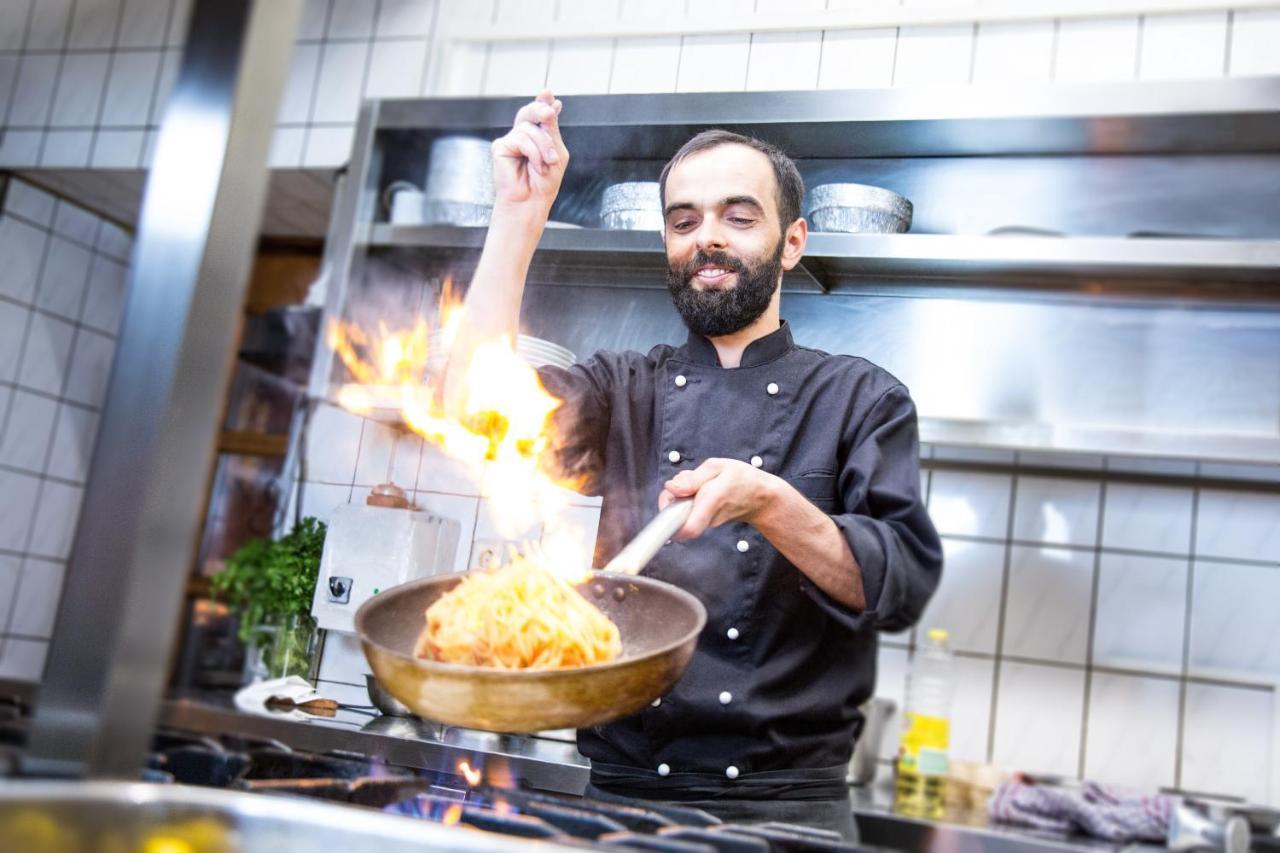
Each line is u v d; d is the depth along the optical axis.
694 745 1.28
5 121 3.13
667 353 1.48
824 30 1.99
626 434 1.45
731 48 1.99
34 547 3.28
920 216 1.89
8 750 0.74
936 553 1.33
